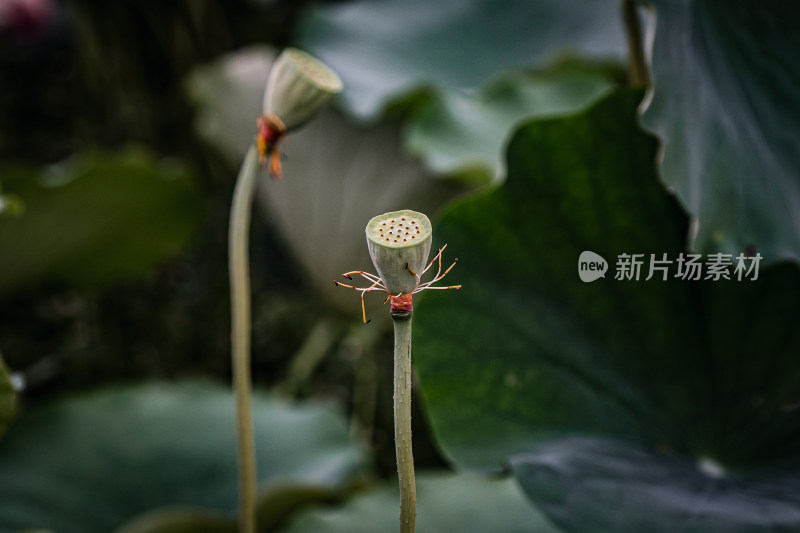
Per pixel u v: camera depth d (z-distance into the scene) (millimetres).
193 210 2883
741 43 1463
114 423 2373
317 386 3320
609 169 1435
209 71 3217
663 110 1346
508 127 2723
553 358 1482
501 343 1477
